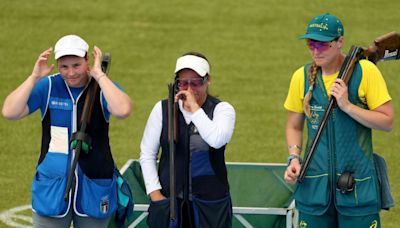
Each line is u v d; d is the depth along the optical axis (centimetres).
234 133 3691
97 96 1981
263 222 2272
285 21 5366
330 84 1944
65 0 5600
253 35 5134
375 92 1922
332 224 1997
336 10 5562
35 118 3809
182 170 1905
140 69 4528
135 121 3806
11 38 4956
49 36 5016
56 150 1973
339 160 1938
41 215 1973
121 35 5069
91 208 1966
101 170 1983
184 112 1908
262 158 3409
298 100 2014
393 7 5641
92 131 1978
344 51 4862
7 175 3169
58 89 1983
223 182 1923
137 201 2509
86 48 1964
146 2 5625
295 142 2036
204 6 5597
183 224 1922
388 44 2044
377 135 3675
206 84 1916
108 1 5616
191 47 4909
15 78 4347
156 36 5069
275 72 4544
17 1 5547
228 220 1930
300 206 1995
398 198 2961
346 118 1931
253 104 4069
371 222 1958
